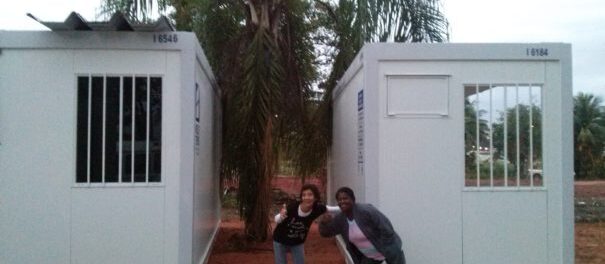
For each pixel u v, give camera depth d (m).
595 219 18.45
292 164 12.33
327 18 12.04
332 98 11.93
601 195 28.28
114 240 7.12
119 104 7.18
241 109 9.91
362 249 5.98
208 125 9.58
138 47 7.18
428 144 7.50
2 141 7.07
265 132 9.84
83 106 7.17
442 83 7.52
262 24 10.21
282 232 6.70
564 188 7.55
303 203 6.55
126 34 7.19
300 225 6.62
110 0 9.91
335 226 6.09
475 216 7.51
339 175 11.00
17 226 7.06
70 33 7.15
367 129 7.46
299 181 13.58
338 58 11.21
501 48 7.55
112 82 7.20
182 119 7.20
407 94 7.52
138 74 7.19
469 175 7.53
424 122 7.51
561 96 7.59
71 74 7.15
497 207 7.52
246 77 9.84
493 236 7.51
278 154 11.27
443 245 7.46
